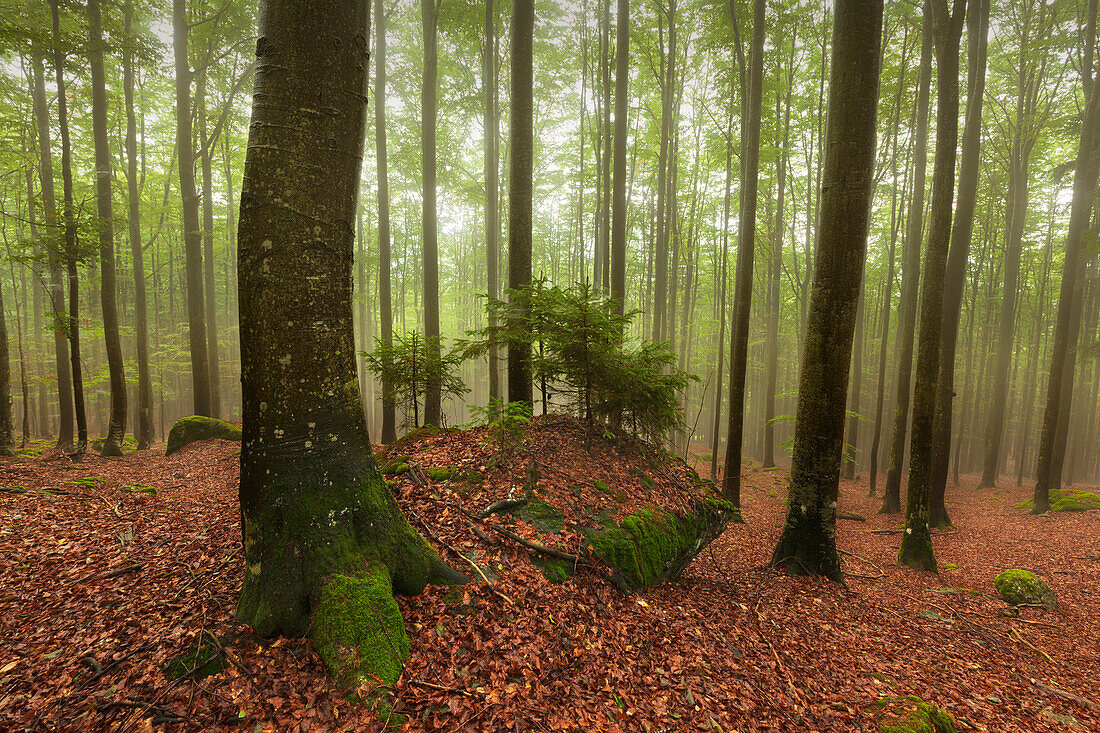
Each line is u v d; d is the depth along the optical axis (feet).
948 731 12.27
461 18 56.65
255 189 11.05
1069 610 23.27
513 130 29.30
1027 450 88.74
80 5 41.68
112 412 44.55
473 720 9.57
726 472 40.96
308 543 11.31
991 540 36.78
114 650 10.62
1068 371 54.90
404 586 12.77
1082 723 13.91
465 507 17.21
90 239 35.86
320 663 10.25
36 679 9.87
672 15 60.44
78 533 17.28
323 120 11.38
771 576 23.08
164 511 20.88
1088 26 44.65
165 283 106.22
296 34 11.00
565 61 73.67
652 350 22.61
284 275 11.14
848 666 15.29
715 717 11.27
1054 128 55.31
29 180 61.16
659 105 78.43
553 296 22.13
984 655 17.88
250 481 11.46
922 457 29.01
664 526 20.16
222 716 9.03
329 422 11.94
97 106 44.55
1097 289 74.59
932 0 30.94
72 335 35.94
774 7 51.88
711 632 15.47
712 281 102.17
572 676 11.64
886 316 55.72
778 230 69.41
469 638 11.87
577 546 16.52
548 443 22.58
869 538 38.11
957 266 41.37
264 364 11.21
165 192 75.10
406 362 29.07
